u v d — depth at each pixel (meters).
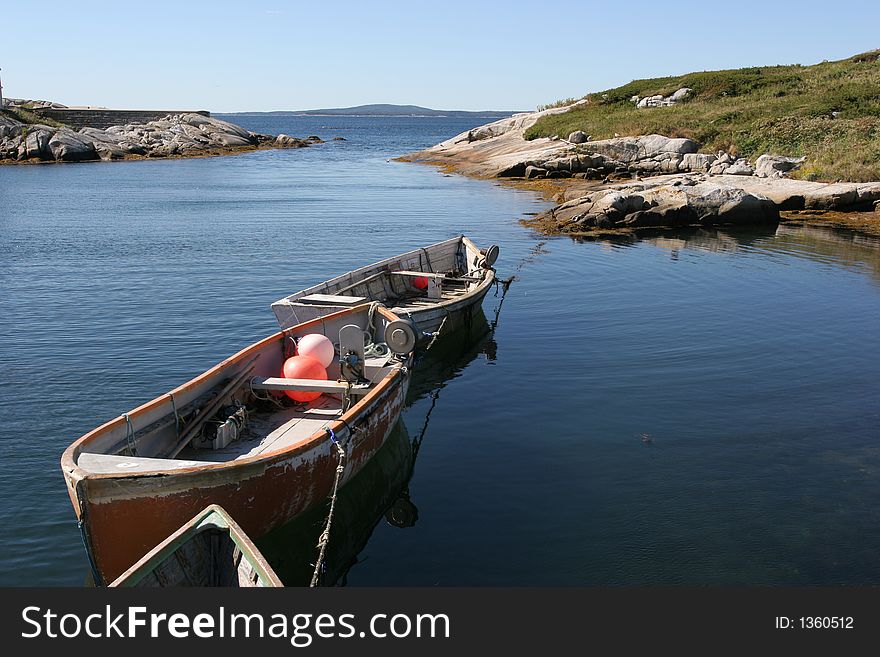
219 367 9.60
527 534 8.38
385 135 159.88
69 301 18.12
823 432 10.84
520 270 22.36
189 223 31.42
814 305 18.11
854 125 43.12
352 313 12.66
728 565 7.78
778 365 13.70
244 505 7.41
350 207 36.88
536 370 13.62
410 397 12.40
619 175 45.34
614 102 62.50
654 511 8.80
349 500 9.16
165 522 6.93
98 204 37.78
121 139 76.44
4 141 66.94
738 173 41.03
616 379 13.10
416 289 17.30
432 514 8.82
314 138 114.50
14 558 7.79
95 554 6.76
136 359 13.97
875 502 8.95
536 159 49.53
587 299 18.84
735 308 17.83
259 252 24.88
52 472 9.55
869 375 13.16
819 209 34.66
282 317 13.26
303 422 9.81
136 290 19.33
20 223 31.05
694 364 13.80
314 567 7.89
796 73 59.06
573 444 10.59
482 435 10.92
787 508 8.83
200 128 90.12
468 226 31.00
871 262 23.58
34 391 12.25
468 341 15.40
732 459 10.05
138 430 8.05
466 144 67.19
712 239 28.33
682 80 61.81
